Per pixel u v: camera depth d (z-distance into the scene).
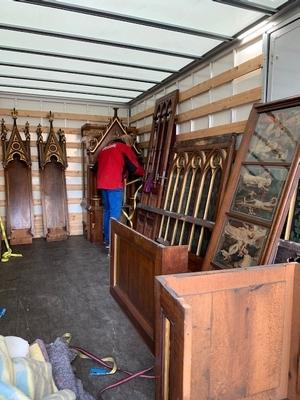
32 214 5.11
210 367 1.41
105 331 2.41
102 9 2.31
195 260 2.91
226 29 2.63
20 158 4.98
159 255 1.81
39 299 2.95
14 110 4.93
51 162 5.30
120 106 5.64
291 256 1.79
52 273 3.65
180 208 3.38
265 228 1.96
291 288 1.53
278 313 1.52
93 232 5.00
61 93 4.93
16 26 2.61
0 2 2.21
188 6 2.25
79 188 5.57
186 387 1.13
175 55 3.24
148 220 4.07
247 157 2.32
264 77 2.52
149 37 2.82
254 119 2.36
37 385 1.41
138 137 5.32
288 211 1.92
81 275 3.59
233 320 1.43
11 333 2.35
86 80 4.21
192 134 3.62
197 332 1.37
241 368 1.47
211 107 3.25
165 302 1.29
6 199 4.93
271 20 2.42
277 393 1.56
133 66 3.59
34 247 4.77
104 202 4.78
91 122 5.51
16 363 1.44
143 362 2.04
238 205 2.26
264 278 1.47
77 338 2.30
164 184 3.82
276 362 1.54
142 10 2.32
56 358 1.82
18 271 3.71
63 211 5.37
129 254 2.36
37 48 3.11
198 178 3.21
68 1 2.20
